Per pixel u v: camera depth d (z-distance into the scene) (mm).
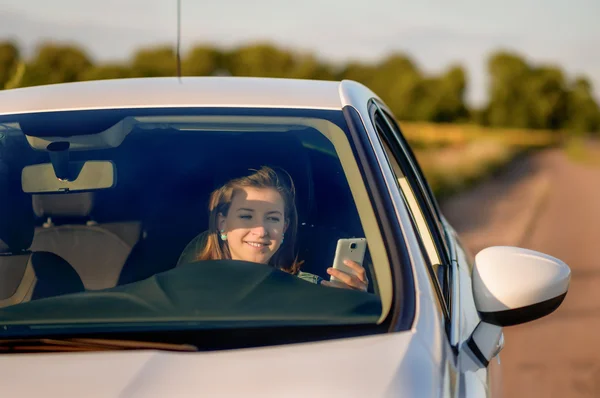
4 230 2814
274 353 1945
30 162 2871
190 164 2846
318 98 2811
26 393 1856
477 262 2291
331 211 2713
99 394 1838
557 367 5355
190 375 1872
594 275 8359
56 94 2932
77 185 2822
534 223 12742
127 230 2795
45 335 2100
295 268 2654
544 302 2203
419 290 2152
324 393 1811
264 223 2619
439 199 16797
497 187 19609
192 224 2801
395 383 1833
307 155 2801
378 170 2506
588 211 14547
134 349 2018
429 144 38500
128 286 2324
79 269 2752
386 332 2023
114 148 2875
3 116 2826
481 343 2301
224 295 2256
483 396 2115
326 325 2066
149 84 2973
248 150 2865
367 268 2338
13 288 2721
